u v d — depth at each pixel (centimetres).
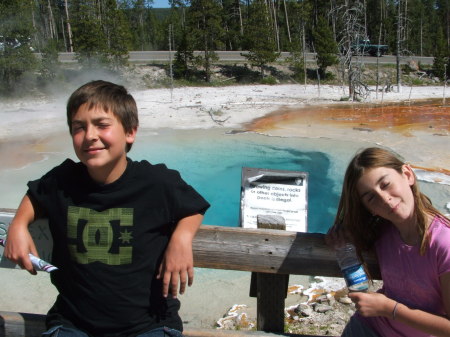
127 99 184
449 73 3098
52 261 191
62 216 181
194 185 859
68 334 178
